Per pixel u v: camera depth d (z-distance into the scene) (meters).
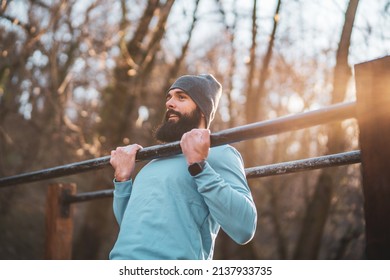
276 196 11.70
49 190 3.90
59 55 9.43
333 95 7.78
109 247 13.27
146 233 1.91
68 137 9.21
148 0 9.75
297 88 11.66
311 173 11.84
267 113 12.85
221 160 2.02
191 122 2.22
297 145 12.98
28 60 9.39
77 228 13.64
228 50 11.27
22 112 11.11
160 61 11.09
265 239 13.20
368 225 1.43
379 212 1.42
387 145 1.43
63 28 8.98
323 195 9.44
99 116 10.27
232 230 1.85
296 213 12.14
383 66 1.47
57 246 3.79
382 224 1.41
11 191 12.73
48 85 9.66
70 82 9.66
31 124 11.20
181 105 2.24
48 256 3.82
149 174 2.06
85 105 10.98
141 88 10.39
